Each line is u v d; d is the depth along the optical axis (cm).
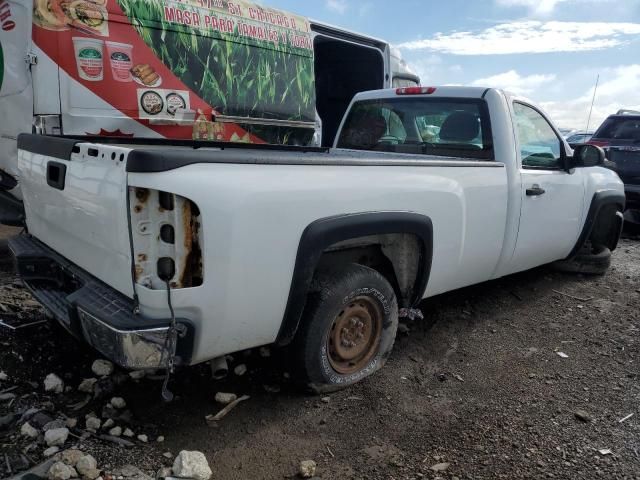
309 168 290
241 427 296
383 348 357
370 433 299
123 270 254
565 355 407
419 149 486
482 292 534
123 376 331
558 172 498
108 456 260
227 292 256
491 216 414
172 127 582
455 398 339
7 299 423
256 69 655
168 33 564
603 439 301
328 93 1004
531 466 275
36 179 338
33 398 303
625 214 884
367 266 369
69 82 504
